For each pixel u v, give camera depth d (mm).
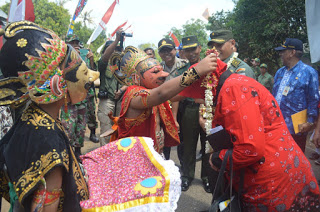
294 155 1636
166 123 2439
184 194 3531
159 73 2201
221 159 1662
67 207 1123
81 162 1493
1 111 2387
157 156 1390
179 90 1707
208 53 1804
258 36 10461
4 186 1202
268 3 9945
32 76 1032
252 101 1548
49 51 1056
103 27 4438
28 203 1012
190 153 3627
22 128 1060
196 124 3518
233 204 1638
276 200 1588
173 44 4531
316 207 1734
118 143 1549
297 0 9078
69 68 1128
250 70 3062
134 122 2154
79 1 4020
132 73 2264
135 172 1341
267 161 1579
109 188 1262
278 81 3756
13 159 1024
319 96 3326
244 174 1644
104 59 4215
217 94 1786
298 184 1639
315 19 2832
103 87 4457
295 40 3479
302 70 3430
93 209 1118
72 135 3988
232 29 11547
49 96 1064
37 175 976
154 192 1188
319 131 3363
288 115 3516
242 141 1496
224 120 1604
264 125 1619
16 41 1029
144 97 1900
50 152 1007
